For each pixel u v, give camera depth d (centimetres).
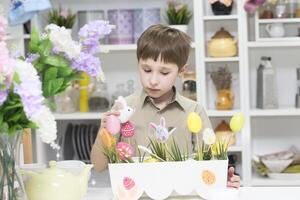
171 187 127
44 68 109
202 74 270
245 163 270
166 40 154
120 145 128
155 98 170
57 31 108
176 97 172
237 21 279
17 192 111
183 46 158
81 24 280
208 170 127
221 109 276
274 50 295
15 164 110
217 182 127
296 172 275
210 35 296
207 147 130
